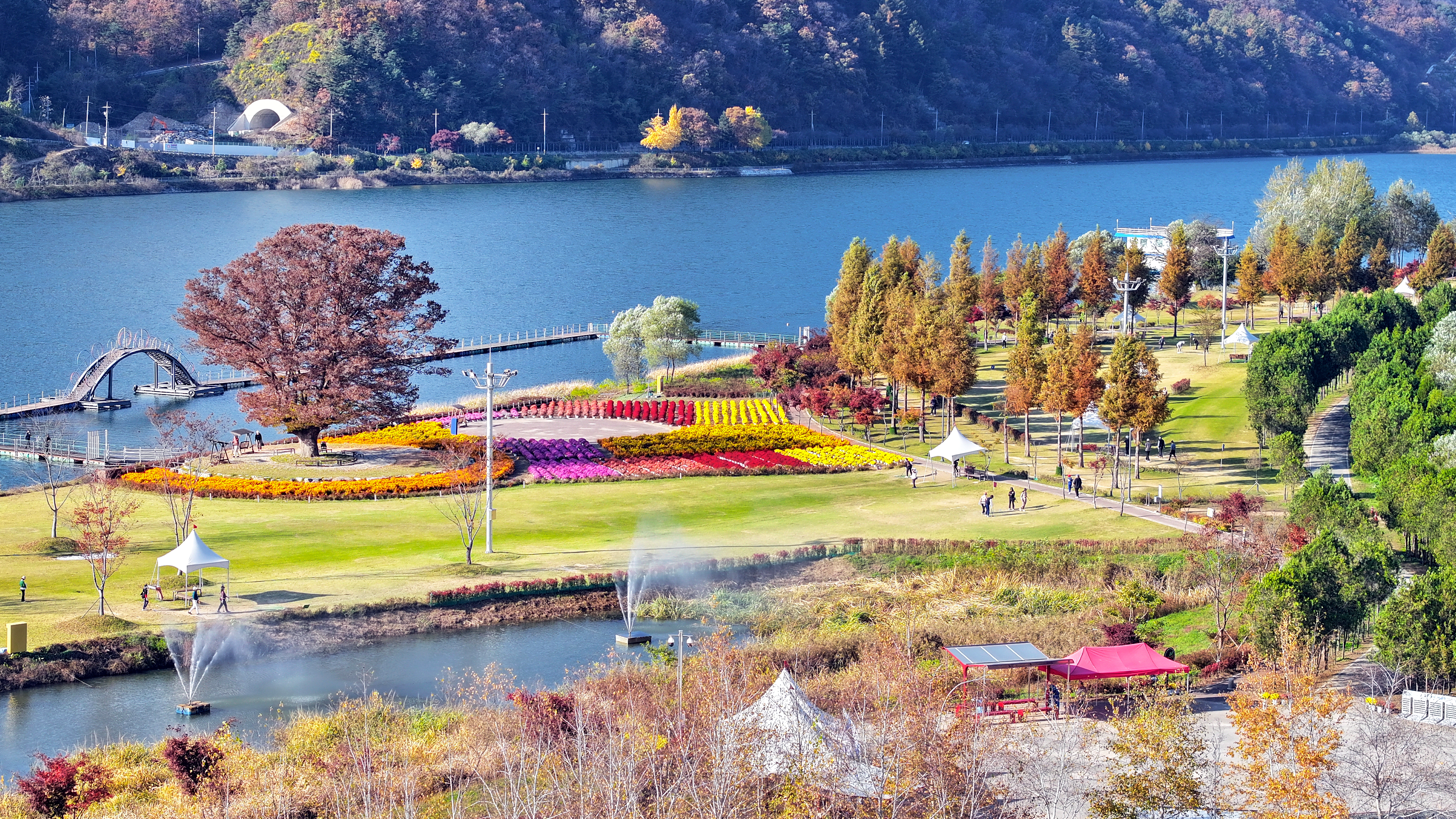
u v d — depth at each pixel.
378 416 141.38
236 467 137.00
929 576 108.38
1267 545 98.56
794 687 69.88
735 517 123.69
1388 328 170.38
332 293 139.88
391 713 81.06
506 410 168.12
